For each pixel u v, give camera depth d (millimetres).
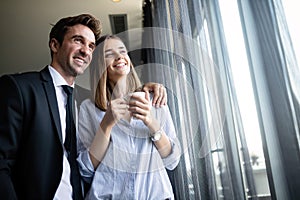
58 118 671
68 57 762
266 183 643
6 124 582
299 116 608
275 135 632
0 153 567
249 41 685
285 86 632
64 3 2004
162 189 724
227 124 725
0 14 2018
